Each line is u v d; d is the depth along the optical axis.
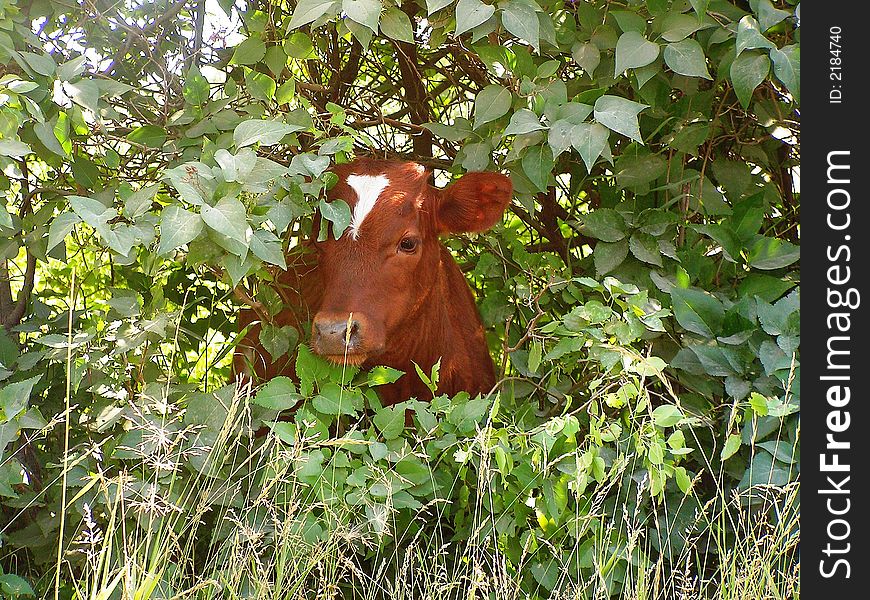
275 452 3.25
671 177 4.05
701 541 3.52
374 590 3.30
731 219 3.86
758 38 3.35
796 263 4.20
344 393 3.42
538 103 3.51
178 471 3.29
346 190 3.72
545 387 4.03
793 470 3.28
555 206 4.74
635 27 3.56
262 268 3.66
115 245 2.88
